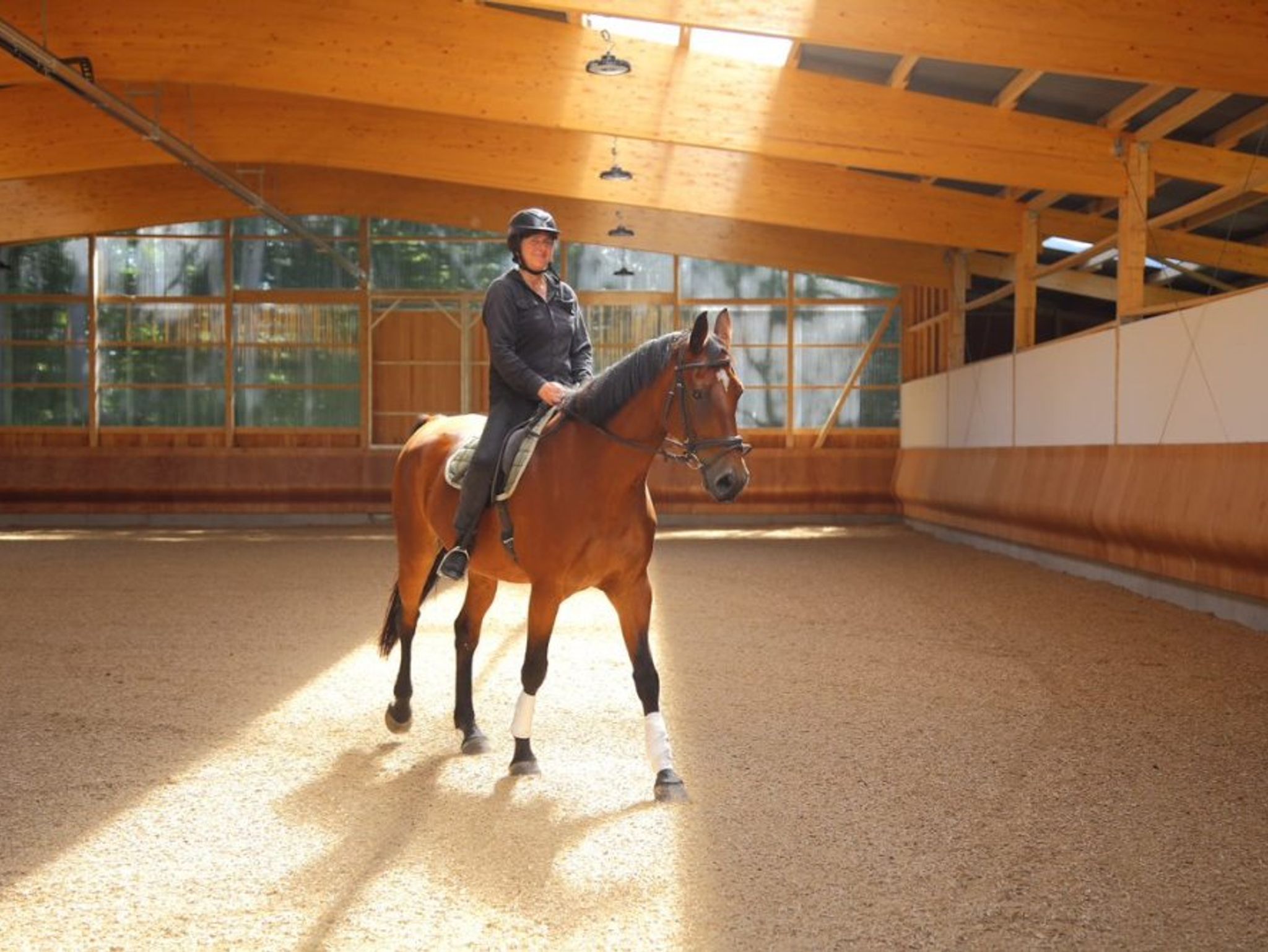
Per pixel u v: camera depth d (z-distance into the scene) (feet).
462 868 11.71
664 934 10.14
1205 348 30.73
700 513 66.23
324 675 22.08
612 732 17.43
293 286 65.36
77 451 65.10
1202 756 16.14
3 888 11.23
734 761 15.84
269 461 65.26
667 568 42.19
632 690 20.52
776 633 26.94
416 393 65.98
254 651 24.64
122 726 17.90
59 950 9.86
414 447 17.95
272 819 13.32
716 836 12.66
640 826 12.98
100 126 45.42
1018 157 36.40
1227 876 11.48
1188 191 40.98
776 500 65.82
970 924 10.34
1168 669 22.52
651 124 36.91
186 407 65.72
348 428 65.77
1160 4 27.76
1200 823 13.15
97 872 11.67
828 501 66.03
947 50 28.22
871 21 28.45
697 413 13.33
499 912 10.63
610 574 14.48
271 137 48.01
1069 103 36.58
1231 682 21.22
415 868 11.73
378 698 20.11
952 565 43.09
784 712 18.88
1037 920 10.44
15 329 65.05
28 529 62.59
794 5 28.76
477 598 16.75
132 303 65.26
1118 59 27.81
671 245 62.80
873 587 36.06
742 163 47.78
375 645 25.53
